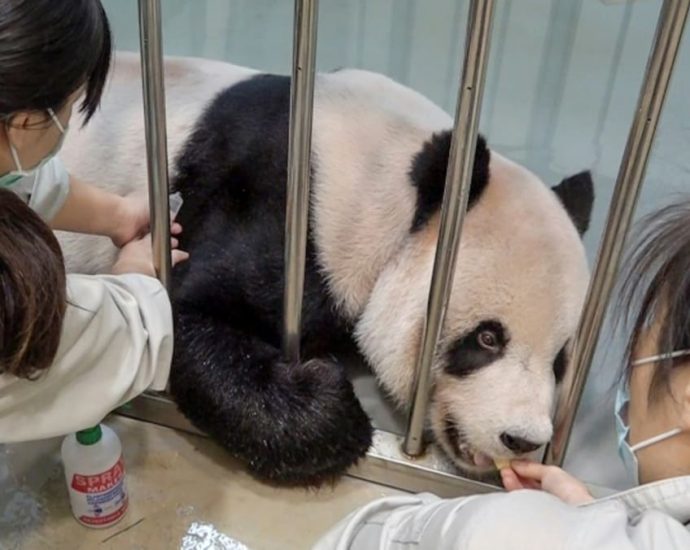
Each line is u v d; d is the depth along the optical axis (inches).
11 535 40.5
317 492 43.4
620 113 64.4
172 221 45.1
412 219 44.0
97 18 30.1
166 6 71.8
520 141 61.1
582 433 46.0
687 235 29.5
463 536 25.4
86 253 46.7
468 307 42.5
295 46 32.4
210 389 42.2
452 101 63.6
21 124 30.0
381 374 45.1
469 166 33.7
